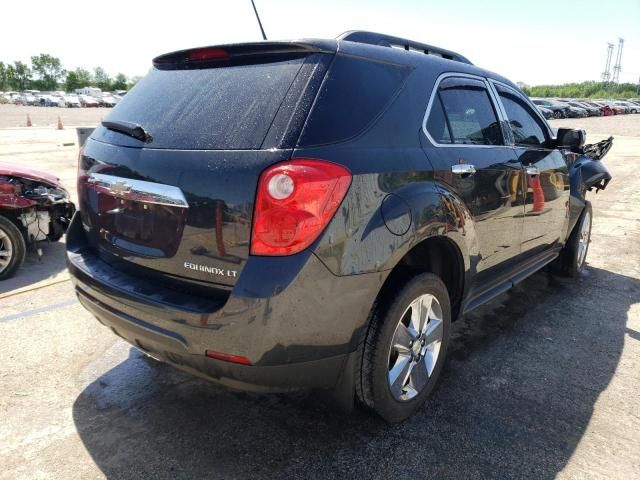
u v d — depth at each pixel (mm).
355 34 2893
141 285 2303
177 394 2918
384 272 2232
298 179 1948
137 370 3162
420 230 2396
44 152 14039
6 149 14484
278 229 1952
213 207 2047
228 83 2338
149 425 2637
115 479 2264
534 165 3662
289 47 2285
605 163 14469
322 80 2201
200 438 2545
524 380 3148
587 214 4926
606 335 3805
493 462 2414
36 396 2857
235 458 2406
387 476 2311
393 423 2674
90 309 2537
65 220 5168
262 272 1956
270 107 2139
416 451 2479
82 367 3176
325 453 2453
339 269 2070
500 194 3186
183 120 2314
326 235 2016
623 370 3295
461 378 3154
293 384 2160
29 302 4145
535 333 3816
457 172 2740
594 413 2820
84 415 2707
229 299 1980
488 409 2834
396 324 2439
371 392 2447
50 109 54844
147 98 2611
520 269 3848
